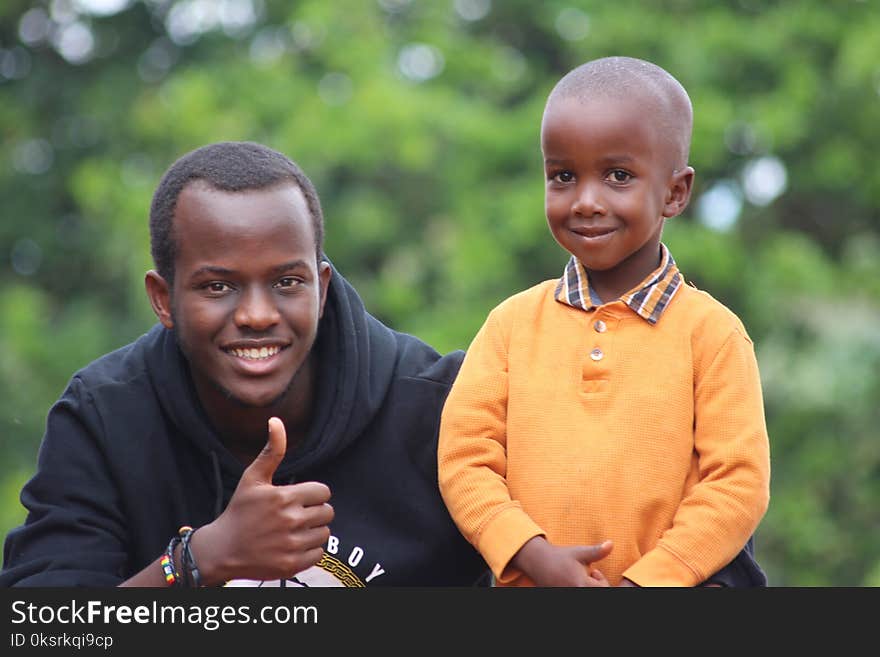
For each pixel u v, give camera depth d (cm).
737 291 1828
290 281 511
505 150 1867
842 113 1917
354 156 1827
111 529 536
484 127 1855
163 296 532
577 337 517
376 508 557
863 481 1881
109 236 2050
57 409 550
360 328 561
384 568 547
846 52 1823
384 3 2072
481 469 511
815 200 2058
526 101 2075
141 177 2047
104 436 540
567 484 498
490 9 2161
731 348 508
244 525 484
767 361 1850
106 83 2197
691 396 505
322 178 1898
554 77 2102
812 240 2066
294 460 550
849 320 1866
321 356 556
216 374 511
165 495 546
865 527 1870
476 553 563
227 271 502
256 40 2142
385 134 1820
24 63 2288
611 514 494
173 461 548
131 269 1962
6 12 2258
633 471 496
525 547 488
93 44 2269
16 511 1878
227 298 507
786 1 1912
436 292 1859
